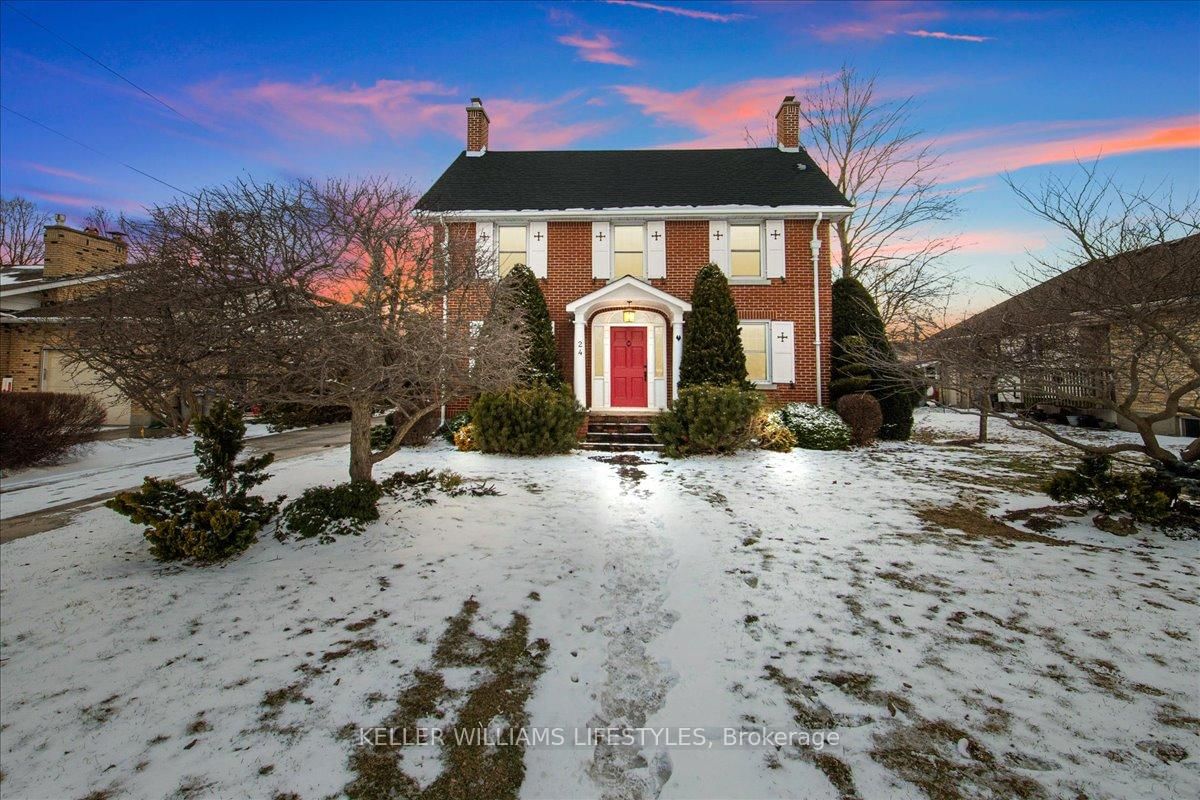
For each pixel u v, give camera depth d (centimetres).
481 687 285
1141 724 240
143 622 354
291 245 442
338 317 452
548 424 961
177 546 441
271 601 385
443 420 1227
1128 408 546
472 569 443
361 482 570
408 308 511
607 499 667
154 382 428
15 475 908
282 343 430
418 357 460
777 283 1272
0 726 249
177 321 408
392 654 316
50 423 969
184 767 222
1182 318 495
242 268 421
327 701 270
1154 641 312
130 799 204
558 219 1281
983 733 238
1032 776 212
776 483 759
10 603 383
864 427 1103
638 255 1309
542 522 570
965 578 414
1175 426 1229
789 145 1505
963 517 586
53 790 209
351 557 467
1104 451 559
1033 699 262
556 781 220
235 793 208
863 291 1279
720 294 1143
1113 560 446
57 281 1463
